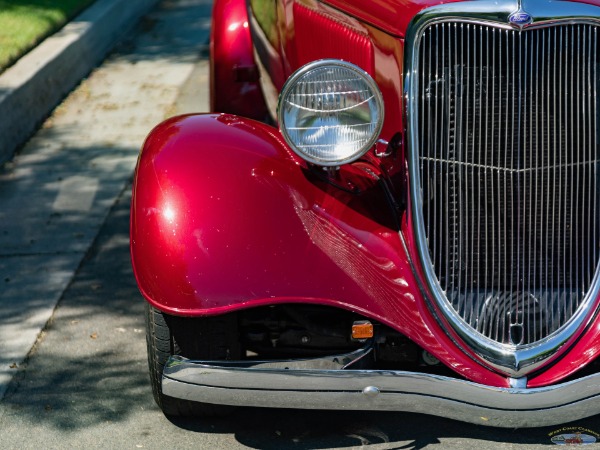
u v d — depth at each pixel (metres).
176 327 3.19
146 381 3.82
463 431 3.40
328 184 3.28
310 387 3.01
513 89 2.97
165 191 3.16
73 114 7.46
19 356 4.02
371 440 3.36
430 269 3.09
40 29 8.39
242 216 3.11
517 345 3.04
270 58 4.79
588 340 3.04
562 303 3.09
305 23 4.16
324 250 3.08
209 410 3.48
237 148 3.33
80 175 6.16
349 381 2.98
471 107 3.02
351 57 3.69
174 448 3.33
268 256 3.04
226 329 3.20
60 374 3.88
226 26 5.32
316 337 3.28
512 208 3.06
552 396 2.95
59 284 4.70
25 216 5.53
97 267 4.88
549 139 3.02
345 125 3.08
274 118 4.80
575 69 2.98
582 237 3.08
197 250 3.03
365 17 3.56
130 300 4.54
